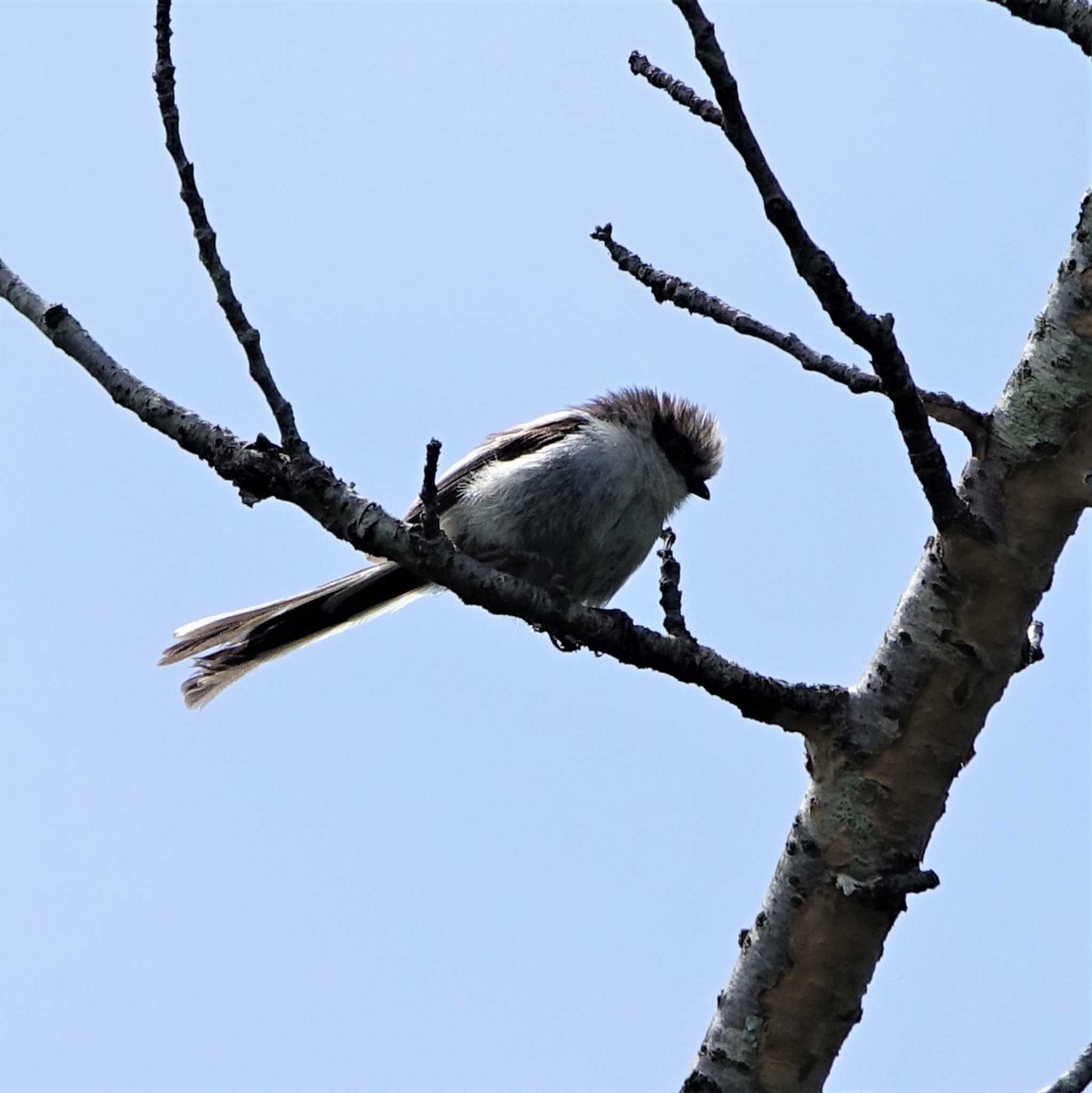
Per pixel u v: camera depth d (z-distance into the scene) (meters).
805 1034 9.23
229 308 8.45
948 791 9.20
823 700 9.15
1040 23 8.83
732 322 9.54
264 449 8.89
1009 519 9.00
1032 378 9.02
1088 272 8.96
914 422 8.51
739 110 7.71
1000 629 9.03
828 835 9.20
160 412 8.97
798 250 7.92
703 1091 9.34
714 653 9.16
